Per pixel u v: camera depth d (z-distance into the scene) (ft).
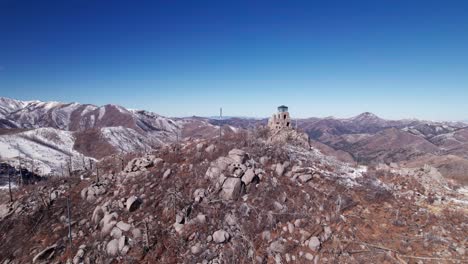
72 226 133.08
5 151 492.13
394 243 114.32
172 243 115.03
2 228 140.97
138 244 114.62
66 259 115.14
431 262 104.22
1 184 312.91
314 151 214.28
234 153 160.76
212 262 107.45
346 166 189.47
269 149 179.52
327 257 109.50
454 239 115.85
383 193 148.46
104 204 139.54
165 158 173.99
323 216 128.57
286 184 146.30
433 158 442.09
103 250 115.34
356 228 122.93
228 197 135.13
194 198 136.26
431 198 149.89
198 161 164.86
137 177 157.17
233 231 120.16
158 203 135.13
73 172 202.18
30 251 122.83
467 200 153.28
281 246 113.70
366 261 106.42
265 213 127.54
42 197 155.63
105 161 205.16
